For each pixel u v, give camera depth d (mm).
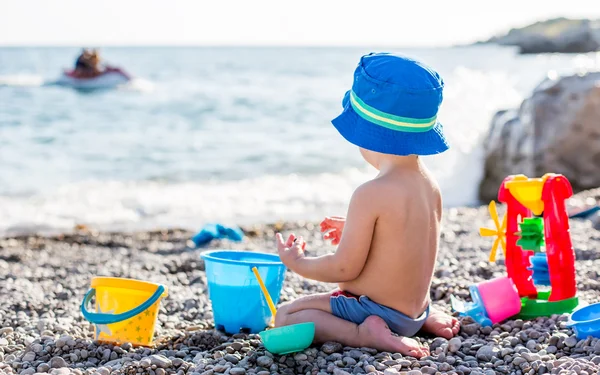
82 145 16469
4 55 72688
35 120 21047
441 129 3250
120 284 3400
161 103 26062
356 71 3207
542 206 3668
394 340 3111
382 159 3219
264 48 118062
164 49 112000
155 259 6445
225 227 7273
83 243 7707
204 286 5062
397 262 3152
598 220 6680
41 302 4633
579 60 75812
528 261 3820
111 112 23375
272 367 2980
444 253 5648
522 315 3654
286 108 24672
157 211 9719
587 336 3170
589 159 10375
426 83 3061
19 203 10102
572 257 3645
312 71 47500
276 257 3846
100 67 30703
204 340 3500
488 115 13281
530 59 80625
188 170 13180
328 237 3586
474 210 9133
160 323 4043
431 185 3289
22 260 6805
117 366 3047
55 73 43125
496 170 11047
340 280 3193
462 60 72500
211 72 46375
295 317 3305
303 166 13609
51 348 3320
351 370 2920
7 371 3006
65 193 10844
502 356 3068
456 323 3521
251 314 3576
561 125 10414
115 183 11781
